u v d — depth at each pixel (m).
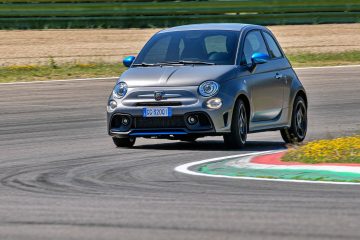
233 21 92.56
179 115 32.78
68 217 19.09
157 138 34.31
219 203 20.66
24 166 29.08
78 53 80.94
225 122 32.97
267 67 35.59
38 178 25.91
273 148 33.84
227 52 34.50
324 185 23.34
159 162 29.39
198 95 32.88
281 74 36.28
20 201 21.55
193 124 32.84
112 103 33.94
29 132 40.91
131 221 18.44
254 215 18.95
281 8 95.19
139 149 33.66
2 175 26.86
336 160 26.95
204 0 91.88
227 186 23.47
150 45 35.72
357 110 49.38
